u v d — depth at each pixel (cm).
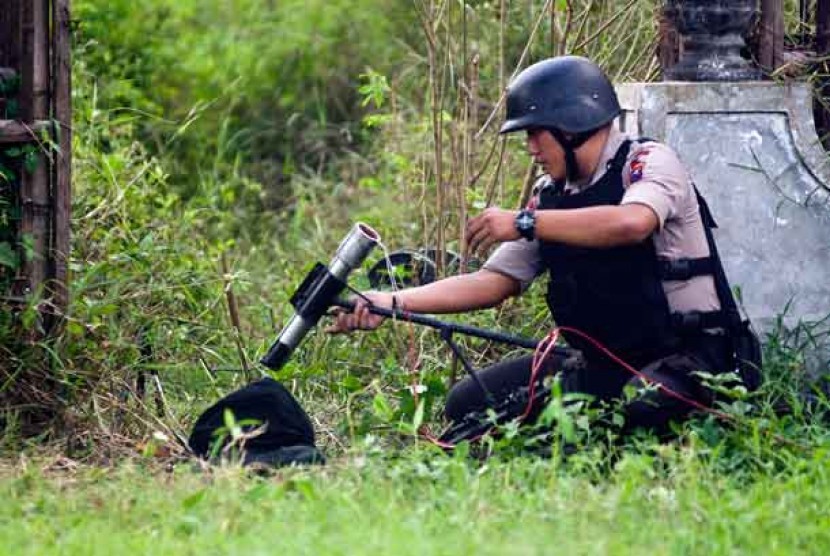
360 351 1164
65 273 1015
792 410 943
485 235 894
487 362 1146
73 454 976
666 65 1098
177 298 1155
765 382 931
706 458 868
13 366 998
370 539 726
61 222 1012
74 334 1009
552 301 930
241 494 807
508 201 1333
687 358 911
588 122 902
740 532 748
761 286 1020
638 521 764
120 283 1060
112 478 884
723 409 890
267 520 770
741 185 1014
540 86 911
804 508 788
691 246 908
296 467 869
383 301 948
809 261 1021
